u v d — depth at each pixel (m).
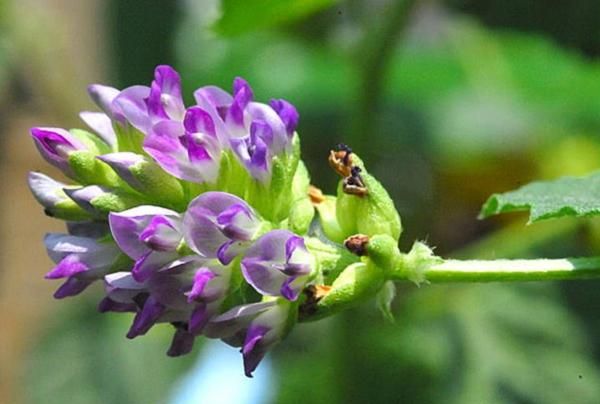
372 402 0.26
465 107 0.30
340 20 0.28
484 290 0.27
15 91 0.29
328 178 0.28
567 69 0.30
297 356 0.28
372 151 0.26
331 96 0.29
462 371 0.26
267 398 0.27
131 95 0.20
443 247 0.28
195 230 0.20
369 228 0.20
